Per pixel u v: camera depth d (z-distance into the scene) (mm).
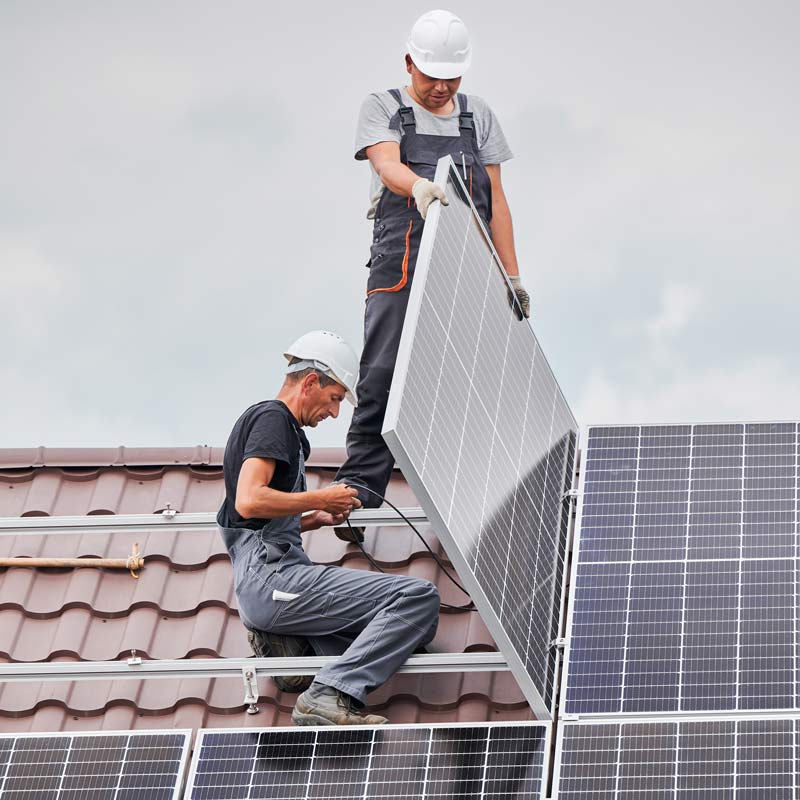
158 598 29359
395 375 23609
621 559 26812
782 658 24688
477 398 26312
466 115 30359
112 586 29875
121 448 33750
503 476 26375
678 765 23000
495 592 24422
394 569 29797
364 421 29266
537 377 29625
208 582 29625
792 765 22750
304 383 26578
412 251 29484
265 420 25766
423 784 23188
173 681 27453
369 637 24938
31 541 31453
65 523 27453
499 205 30547
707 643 25141
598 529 27453
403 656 25062
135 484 33031
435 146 29922
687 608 25750
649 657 25062
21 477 33500
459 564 23594
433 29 29797
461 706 26281
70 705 27188
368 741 23797
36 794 23641
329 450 32812
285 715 26500
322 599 25453
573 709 24453
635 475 28281
